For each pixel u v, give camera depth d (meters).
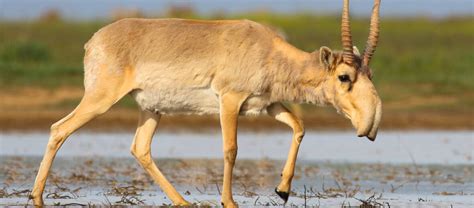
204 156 33.56
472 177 29.03
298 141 22.81
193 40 22.61
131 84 22.75
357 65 22.16
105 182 27.14
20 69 51.97
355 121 22.00
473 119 45.75
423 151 35.75
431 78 52.84
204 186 26.69
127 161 32.09
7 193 24.53
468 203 23.91
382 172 30.02
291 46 22.77
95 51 22.80
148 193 25.33
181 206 23.00
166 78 22.66
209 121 43.78
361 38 71.12
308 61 22.52
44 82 50.19
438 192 25.98
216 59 22.44
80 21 87.38
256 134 41.09
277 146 37.00
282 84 22.53
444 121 45.16
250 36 22.52
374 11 22.22
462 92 50.69
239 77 22.28
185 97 22.77
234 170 30.16
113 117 43.88
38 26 80.31
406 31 82.25
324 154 34.62
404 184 27.48
